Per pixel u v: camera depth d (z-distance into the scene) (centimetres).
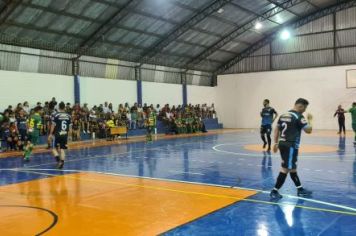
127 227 557
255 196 753
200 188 841
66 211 653
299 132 736
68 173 1082
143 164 1245
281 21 3127
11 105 2080
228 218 598
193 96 3453
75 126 2216
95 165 1241
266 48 3409
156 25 2520
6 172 1124
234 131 3109
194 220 589
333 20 3083
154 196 764
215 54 3341
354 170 1048
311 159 1292
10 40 2042
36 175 1055
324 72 3139
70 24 2172
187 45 2966
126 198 749
